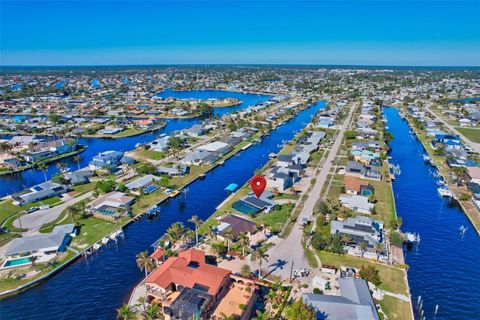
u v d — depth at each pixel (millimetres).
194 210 133750
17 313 79438
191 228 117938
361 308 73562
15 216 123500
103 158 176875
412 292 88000
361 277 88250
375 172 163375
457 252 106250
